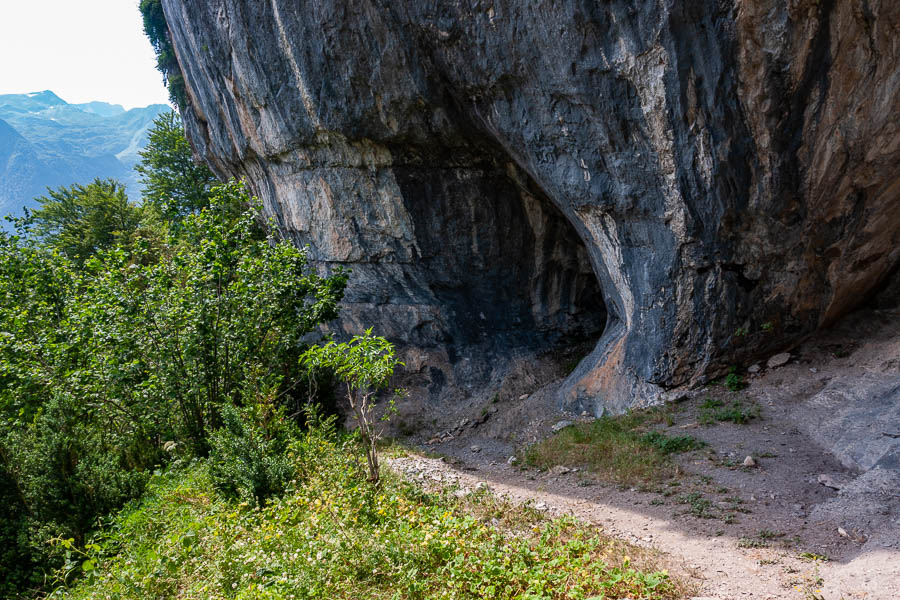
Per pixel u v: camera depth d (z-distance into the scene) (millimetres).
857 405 7469
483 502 6707
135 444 9266
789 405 8266
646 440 8141
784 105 7434
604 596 4344
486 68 9492
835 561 4766
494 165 12367
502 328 13773
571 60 8406
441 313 13688
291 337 11477
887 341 8391
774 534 5348
